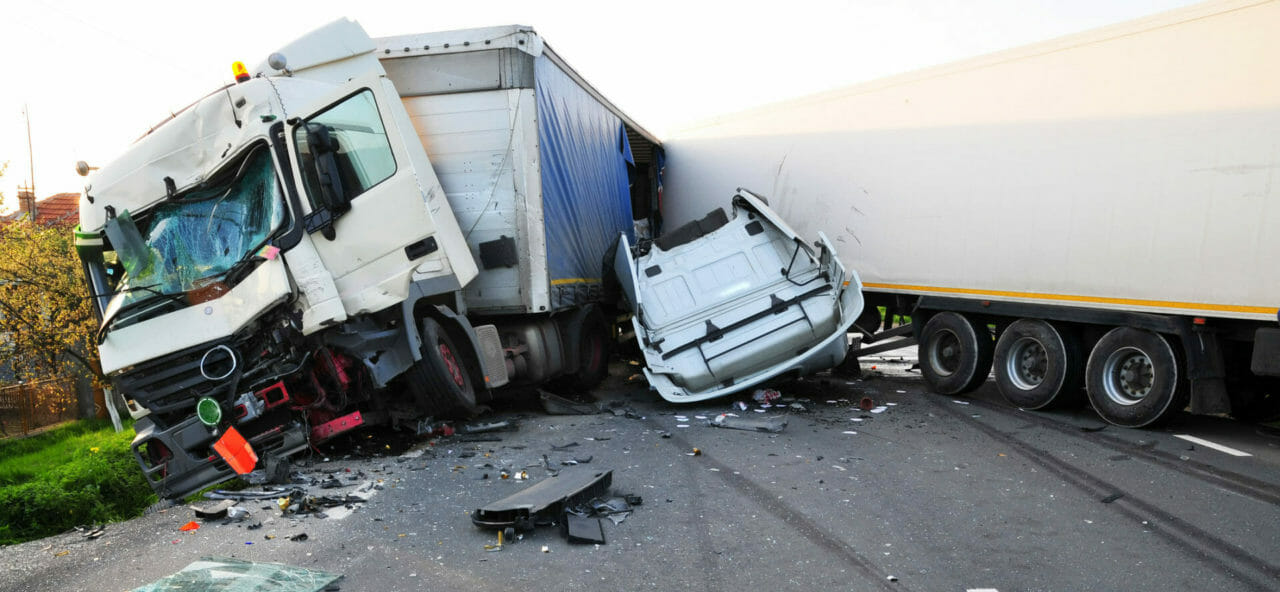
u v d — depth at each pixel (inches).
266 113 244.7
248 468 228.7
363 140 256.7
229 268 237.3
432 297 283.7
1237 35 244.5
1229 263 245.6
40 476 256.5
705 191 515.8
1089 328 311.6
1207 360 260.5
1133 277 276.1
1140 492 205.9
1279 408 289.4
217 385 233.6
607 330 436.8
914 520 185.3
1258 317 237.6
